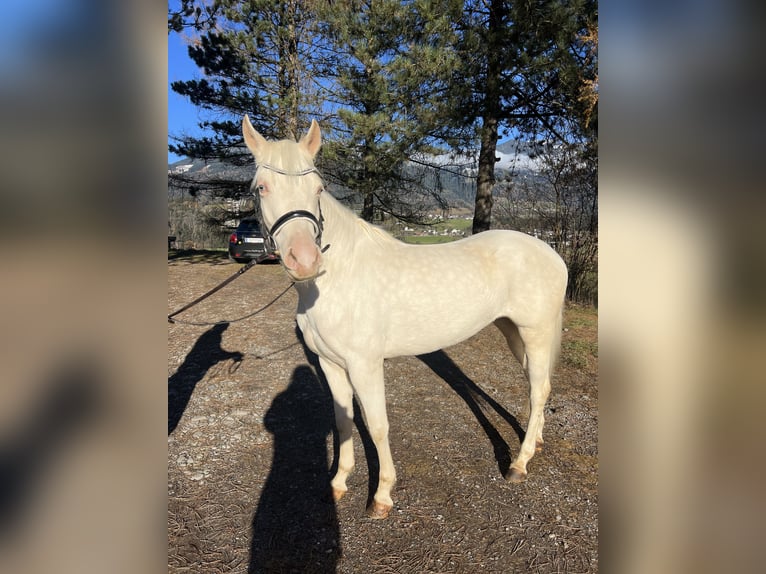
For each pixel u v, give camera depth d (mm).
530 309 2771
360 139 8773
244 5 9820
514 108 8711
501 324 3252
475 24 7660
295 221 1938
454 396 4051
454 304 2523
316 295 2311
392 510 2480
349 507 2520
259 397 3975
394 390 4191
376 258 2465
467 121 8109
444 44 7523
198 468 2881
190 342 5535
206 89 11102
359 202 11547
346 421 2588
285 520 2406
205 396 3986
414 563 2107
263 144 2105
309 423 3506
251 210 13297
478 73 7840
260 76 10508
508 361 5051
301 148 2084
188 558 2135
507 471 2805
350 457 2619
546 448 3141
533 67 7160
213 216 13422
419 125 8109
